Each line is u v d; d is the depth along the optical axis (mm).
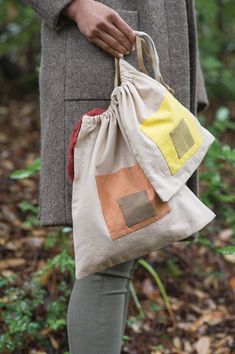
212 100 4523
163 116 1358
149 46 1413
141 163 1318
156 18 1458
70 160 1383
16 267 2332
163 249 2564
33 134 3814
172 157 1348
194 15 1563
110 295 1459
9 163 3268
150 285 2375
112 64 1425
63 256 2064
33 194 2877
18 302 1961
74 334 1475
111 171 1360
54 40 1489
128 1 1473
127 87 1368
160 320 2213
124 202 1335
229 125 3074
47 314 2037
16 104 4309
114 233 1326
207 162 2572
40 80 1558
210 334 2170
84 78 1429
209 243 2566
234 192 2996
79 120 1391
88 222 1338
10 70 4609
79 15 1408
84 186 1354
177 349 2076
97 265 1341
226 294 2426
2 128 3861
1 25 4047
